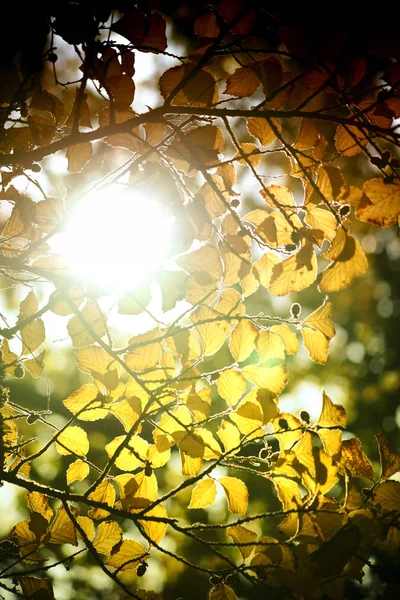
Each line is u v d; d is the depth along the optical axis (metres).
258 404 2.86
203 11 2.84
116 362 2.87
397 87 2.83
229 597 2.83
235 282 2.87
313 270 2.87
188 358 2.85
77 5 2.80
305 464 2.85
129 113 2.84
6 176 2.86
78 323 2.88
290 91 2.84
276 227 2.88
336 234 2.85
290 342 2.88
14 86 2.83
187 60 2.83
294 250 2.85
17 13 2.80
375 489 2.84
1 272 2.90
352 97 2.85
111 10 2.81
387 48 2.80
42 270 2.82
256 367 2.87
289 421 2.87
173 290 2.83
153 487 2.88
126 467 2.88
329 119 2.79
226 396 2.88
